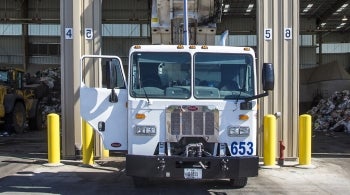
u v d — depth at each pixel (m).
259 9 12.45
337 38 42.59
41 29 36.88
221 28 39.09
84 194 8.82
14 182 9.81
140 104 8.29
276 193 8.96
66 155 12.50
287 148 12.44
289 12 12.45
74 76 12.45
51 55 36.81
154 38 10.48
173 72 8.41
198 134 8.24
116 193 8.89
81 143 12.46
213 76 8.42
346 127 23.19
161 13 10.41
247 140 8.30
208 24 10.41
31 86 23.14
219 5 10.37
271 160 11.54
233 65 8.47
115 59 8.98
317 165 11.99
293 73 12.45
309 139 11.73
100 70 12.43
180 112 8.25
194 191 9.05
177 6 10.24
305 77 34.53
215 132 8.25
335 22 39.97
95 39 12.53
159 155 8.14
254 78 8.44
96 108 8.92
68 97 12.48
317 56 41.81
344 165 12.03
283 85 12.42
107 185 9.58
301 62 40.38
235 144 8.28
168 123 8.24
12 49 36.62
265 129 11.57
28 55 36.66
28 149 14.80
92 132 11.77
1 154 13.58
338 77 32.03
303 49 40.44
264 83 8.09
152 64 8.41
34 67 36.66
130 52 8.45
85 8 12.52
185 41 9.36
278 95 12.41
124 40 36.94
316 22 40.06
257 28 12.45
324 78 32.41
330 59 42.62
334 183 9.93
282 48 12.45
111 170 11.18
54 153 11.74
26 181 9.92
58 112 27.14
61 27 12.51
